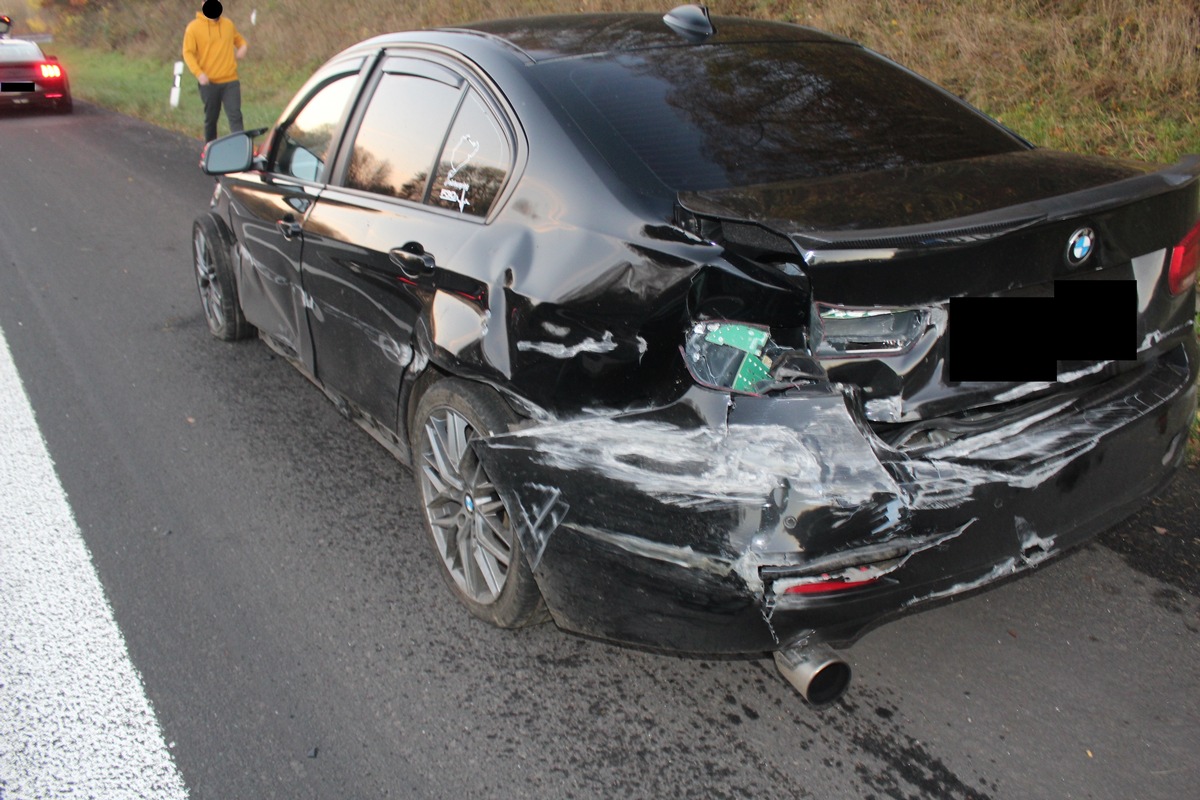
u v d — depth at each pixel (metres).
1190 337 2.94
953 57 8.27
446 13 15.52
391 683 2.96
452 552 3.30
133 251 8.03
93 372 5.48
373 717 2.83
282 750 2.72
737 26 3.66
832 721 2.73
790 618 2.30
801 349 2.36
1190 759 2.54
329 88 4.20
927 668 2.91
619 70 3.17
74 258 7.90
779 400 2.32
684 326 2.42
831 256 2.22
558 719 2.79
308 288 4.02
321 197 3.94
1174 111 6.72
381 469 4.30
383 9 17.05
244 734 2.78
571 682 2.94
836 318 2.31
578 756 2.65
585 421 2.63
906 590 2.35
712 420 2.37
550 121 2.96
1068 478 2.51
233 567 3.60
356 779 2.61
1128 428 2.62
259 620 3.29
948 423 2.47
